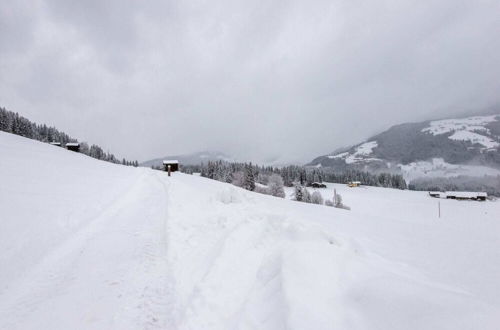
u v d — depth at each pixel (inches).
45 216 283.7
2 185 348.2
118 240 263.4
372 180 5433.1
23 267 193.3
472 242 299.3
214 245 246.5
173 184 781.9
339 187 4685.0
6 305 153.8
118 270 199.9
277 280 153.9
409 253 252.2
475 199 3503.9
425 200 3435.0
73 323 140.8
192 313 145.0
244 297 157.8
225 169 3922.2
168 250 237.3
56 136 4522.6
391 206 2856.8
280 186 2541.8
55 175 507.5
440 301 110.4
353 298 127.8
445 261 229.9
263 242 242.7
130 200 474.3
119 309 153.4
